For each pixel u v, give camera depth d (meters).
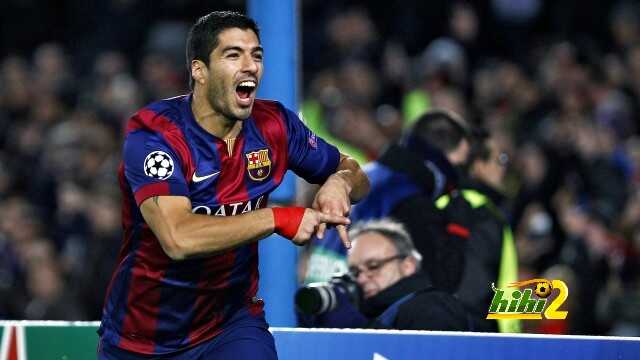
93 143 41.16
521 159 37.19
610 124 40.53
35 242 34.31
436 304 17.50
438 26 49.69
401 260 17.97
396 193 20.16
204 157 14.60
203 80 14.50
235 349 15.05
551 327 23.25
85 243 36.69
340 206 14.41
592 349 15.38
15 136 45.78
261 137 14.99
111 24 51.34
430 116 21.22
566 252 31.61
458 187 20.88
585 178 36.69
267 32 18.56
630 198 35.03
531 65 48.06
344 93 43.25
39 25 54.66
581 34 50.88
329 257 20.41
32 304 32.09
